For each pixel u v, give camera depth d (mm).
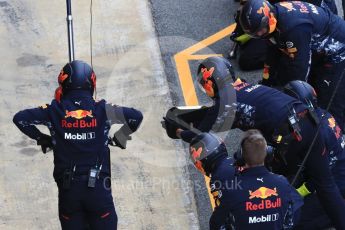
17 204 23281
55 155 19500
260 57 28328
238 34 28219
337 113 24078
